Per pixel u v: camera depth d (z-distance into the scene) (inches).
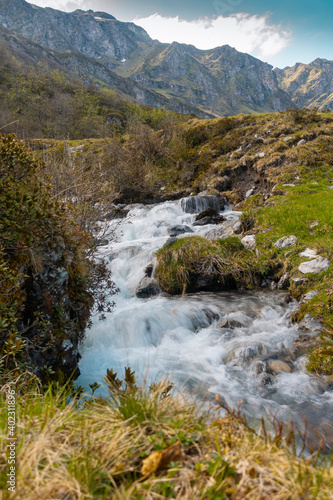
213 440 91.3
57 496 70.7
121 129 1736.0
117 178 804.0
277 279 369.1
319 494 72.6
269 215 464.8
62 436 92.0
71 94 2738.7
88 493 70.5
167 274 384.8
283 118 909.8
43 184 202.2
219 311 322.0
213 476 75.9
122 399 107.3
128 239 578.6
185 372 226.7
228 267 382.6
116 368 232.2
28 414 101.9
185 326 302.4
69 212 235.5
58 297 184.1
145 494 70.9
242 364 233.3
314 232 393.7
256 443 89.6
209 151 922.1
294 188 598.9
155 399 103.9
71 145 1016.9
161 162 990.4
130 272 430.6
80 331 213.8
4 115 1892.2
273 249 390.6
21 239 168.6
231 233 501.7
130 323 287.6
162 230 578.9
